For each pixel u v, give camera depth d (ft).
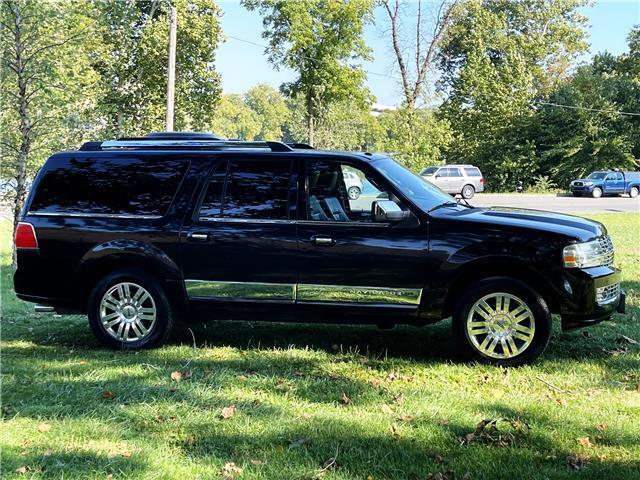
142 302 19.44
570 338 19.95
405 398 14.66
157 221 19.16
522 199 117.19
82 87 47.24
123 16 73.10
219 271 18.74
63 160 20.18
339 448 11.95
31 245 19.79
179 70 90.07
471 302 17.35
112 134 61.00
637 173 123.54
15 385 15.69
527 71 167.63
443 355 18.62
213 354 18.81
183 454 11.76
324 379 16.24
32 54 42.65
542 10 192.85
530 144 153.28
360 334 21.25
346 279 17.98
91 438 12.42
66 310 20.22
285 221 18.42
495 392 15.10
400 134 76.79
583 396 14.78
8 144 44.50
